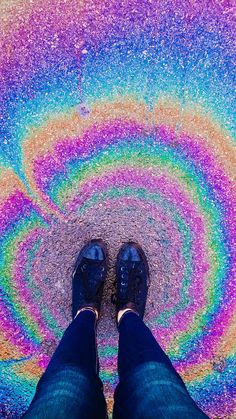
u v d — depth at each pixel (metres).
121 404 1.51
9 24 2.11
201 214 2.09
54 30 2.10
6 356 2.12
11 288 2.11
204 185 2.09
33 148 2.10
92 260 2.06
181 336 2.10
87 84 2.09
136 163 2.08
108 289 2.11
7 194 2.10
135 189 2.08
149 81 2.09
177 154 2.08
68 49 2.10
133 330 1.82
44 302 2.12
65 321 2.12
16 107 2.10
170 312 2.10
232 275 2.09
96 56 2.09
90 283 2.06
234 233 2.09
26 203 2.10
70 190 2.09
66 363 1.61
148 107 2.08
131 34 2.09
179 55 2.09
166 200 2.08
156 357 1.64
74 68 2.10
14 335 2.12
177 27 2.09
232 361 2.09
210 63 2.09
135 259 2.05
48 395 1.45
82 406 1.42
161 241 2.09
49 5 2.10
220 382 2.10
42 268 2.11
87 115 2.09
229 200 2.09
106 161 2.08
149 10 2.08
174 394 1.45
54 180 2.10
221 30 2.09
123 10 2.08
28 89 2.10
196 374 2.10
